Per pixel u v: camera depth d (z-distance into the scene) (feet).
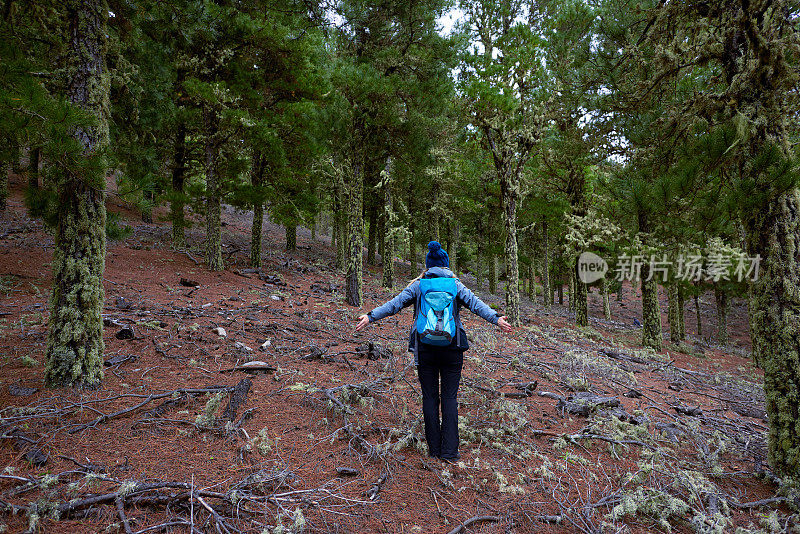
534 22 37.40
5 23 13.10
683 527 8.52
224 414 11.28
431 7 35.09
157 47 29.01
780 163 10.11
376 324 26.71
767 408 11.12
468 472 9.78
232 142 36.27
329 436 10.82
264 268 44.91
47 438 9.36
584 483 9.78
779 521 8.87
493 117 33.78
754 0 10.90
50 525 6.74
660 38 16.16
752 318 11.60
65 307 11.94
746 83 11.55
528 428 12.61
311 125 34.71
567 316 65.36
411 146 37.24
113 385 12.60
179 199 34.78
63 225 11.96
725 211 11.71
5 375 12.38
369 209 77.15
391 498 8.52
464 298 10.66
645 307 38.81
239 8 35.27
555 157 43.62
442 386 10.74
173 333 18.38
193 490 7.88
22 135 9.45
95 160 10.53
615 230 26.13
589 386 17.99
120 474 8.34
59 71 11.77
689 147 12.89
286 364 16.31
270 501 7.97
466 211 71.67
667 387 21.75
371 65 33.76
